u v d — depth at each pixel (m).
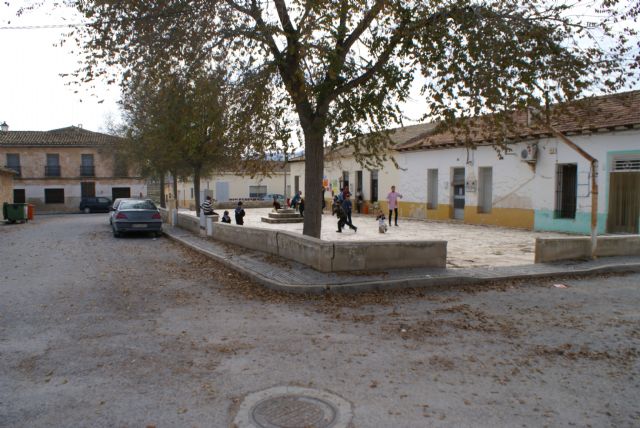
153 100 11.65
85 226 23.98
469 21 8.75
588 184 16.41
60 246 14.83
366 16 9.17
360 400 3.97
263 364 4.78
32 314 6.62
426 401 3.97
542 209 18.17
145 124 19.44
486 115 9.57
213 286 8.63
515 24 8.74
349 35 9.66
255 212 33.50
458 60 9.02
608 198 15.77
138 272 10.09
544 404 3.95
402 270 8.98
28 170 46.69
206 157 20.31
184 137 10.37
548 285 8.72
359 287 7.97
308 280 8.23
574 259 10.84
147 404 3.89
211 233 15.74
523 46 8.63
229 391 4.14
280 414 3.71
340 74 9.63
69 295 7.82
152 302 7.40
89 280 9.12
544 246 10.45
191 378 4.42
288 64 9.54
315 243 8.95
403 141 26.58
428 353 5.14
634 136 14.96
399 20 9.30
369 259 8.88
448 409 3.83
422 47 9.15
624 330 6.04
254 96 9.59
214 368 4.66
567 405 3.93
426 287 8.36
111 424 3.56
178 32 9.17
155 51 9.30
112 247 14.73
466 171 21.56
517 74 8.78
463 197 22.28
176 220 21.94
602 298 7.77
